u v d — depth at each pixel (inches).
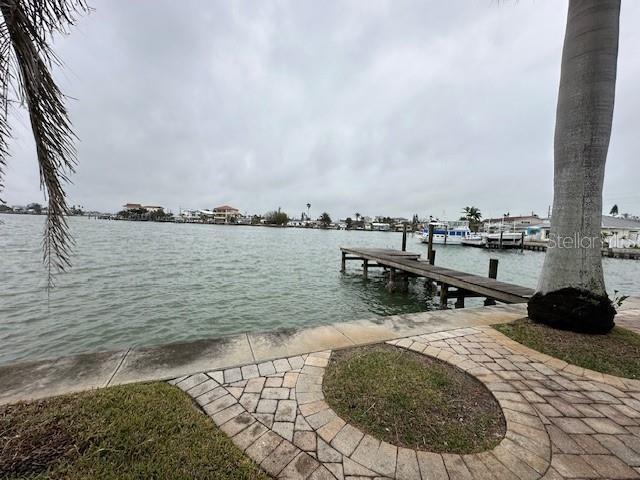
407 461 68.1
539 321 162.4
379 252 578.9
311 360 119.1
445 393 96.8
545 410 88.3
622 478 64.1
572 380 106.7
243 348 129.2
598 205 148.6
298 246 1131.9
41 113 63.6
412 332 153.6
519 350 132.0
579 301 148.6
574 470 65.9
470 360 121.6
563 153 154.9
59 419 77.0
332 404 90.0
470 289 308.7
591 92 144.3
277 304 338.0
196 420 80.0
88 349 209.6
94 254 636.7
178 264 568.7
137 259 601.6
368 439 75.3
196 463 65.6
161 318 272.2
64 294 333.7
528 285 525.0
